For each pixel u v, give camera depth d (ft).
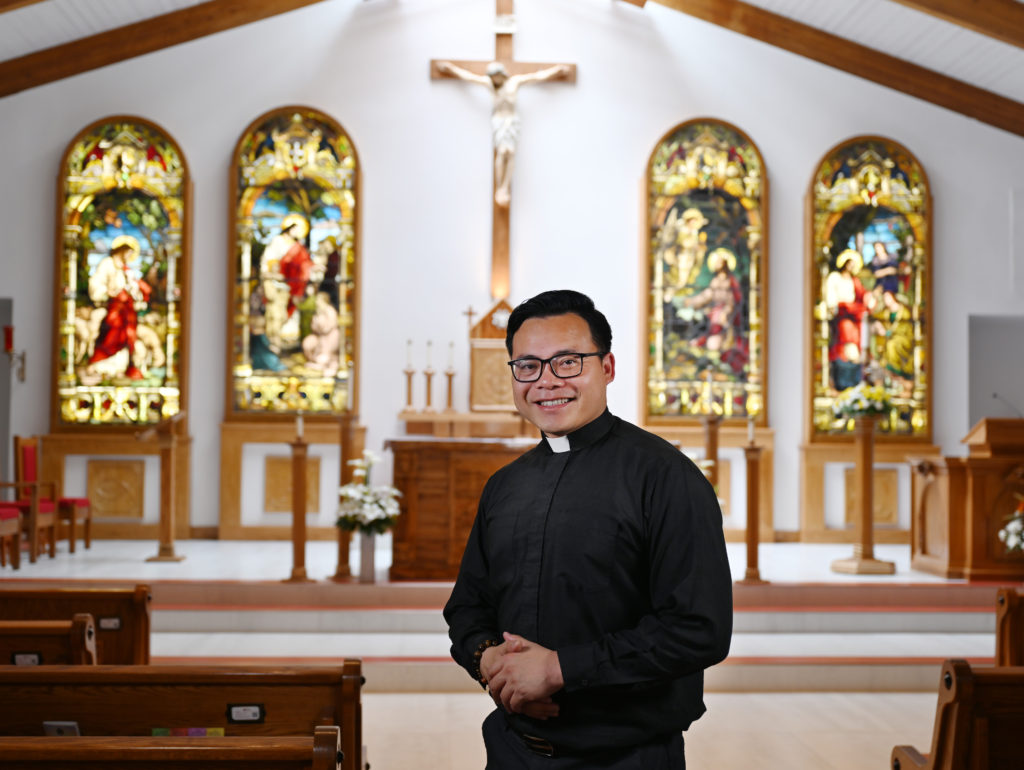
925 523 26.12
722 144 32.99
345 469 24.25
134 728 8.68
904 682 18.66
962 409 32.86
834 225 32.96
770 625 22.38
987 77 31.86
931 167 33.19
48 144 31.78
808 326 32.53
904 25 30.58
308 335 32.09
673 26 33.17
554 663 5.56
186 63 32.19
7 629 10.90
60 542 30.60
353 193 32.30
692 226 32.91
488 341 31.91
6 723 8.61
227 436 31.50
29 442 27.89
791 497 32.50
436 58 32.83
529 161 32.83
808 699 17.98
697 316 32.78
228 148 32.22
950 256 33.09
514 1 33.14
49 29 30.19
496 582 6.33
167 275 31.86
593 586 5.95
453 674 18.33
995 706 8.38
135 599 13.64
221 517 31.40
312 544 30.96
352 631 21.86
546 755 5.91
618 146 32.96
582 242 32.76
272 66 32.45
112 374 31.65
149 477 31.58
